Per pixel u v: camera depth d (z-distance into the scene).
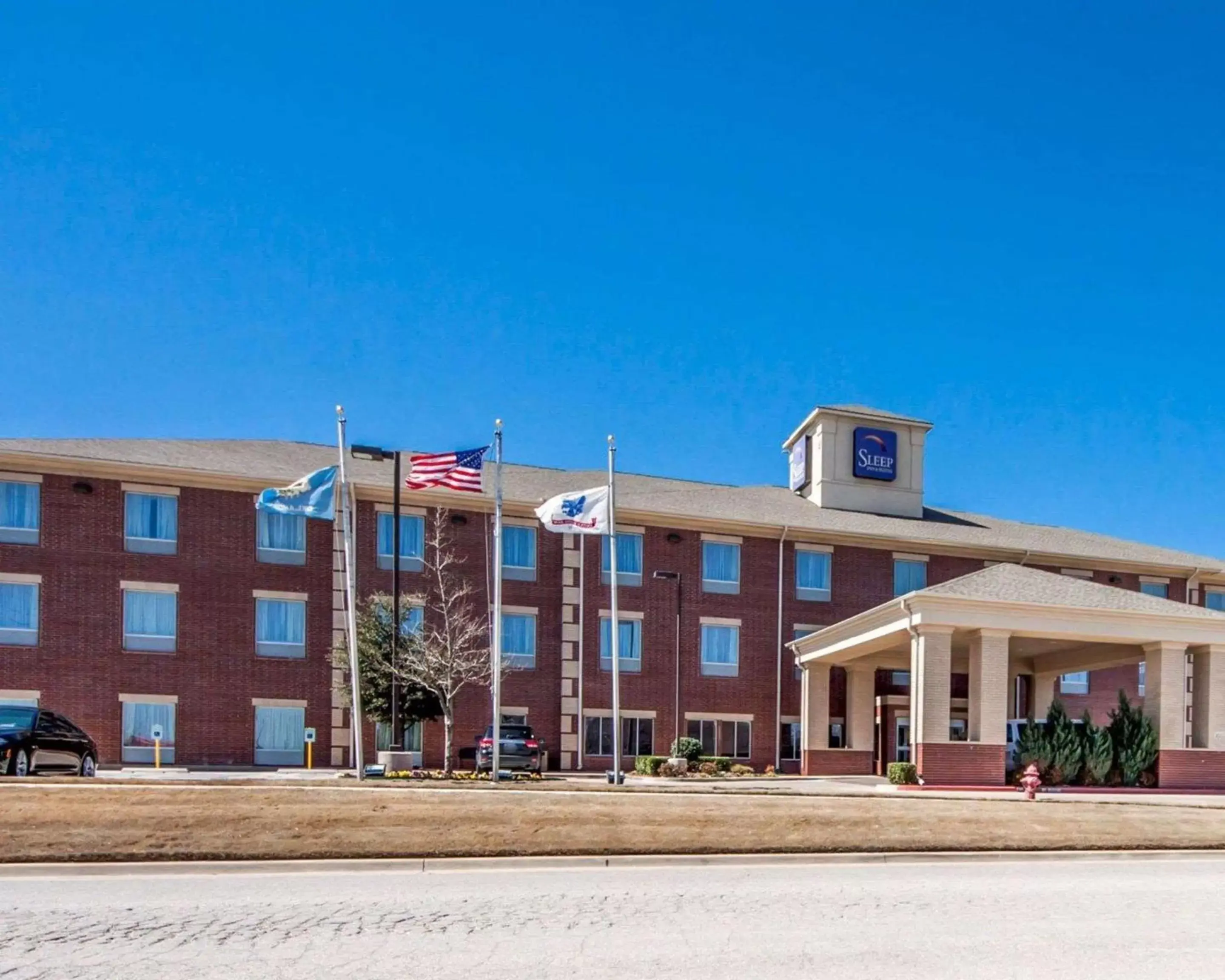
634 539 42.78
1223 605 49.69
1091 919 11.99
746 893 13.30
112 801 17.23
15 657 35.16
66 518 36.28
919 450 50.12
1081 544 49.94
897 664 42.03
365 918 11.07
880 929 11.05
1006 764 31.16
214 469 37.97
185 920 10.78
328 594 38.97
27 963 8.94
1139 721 31.77
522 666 40.62
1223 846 19.78
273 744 37.59
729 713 42.69
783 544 44.41
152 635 36.78
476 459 29.59
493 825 17.22
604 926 10.91
